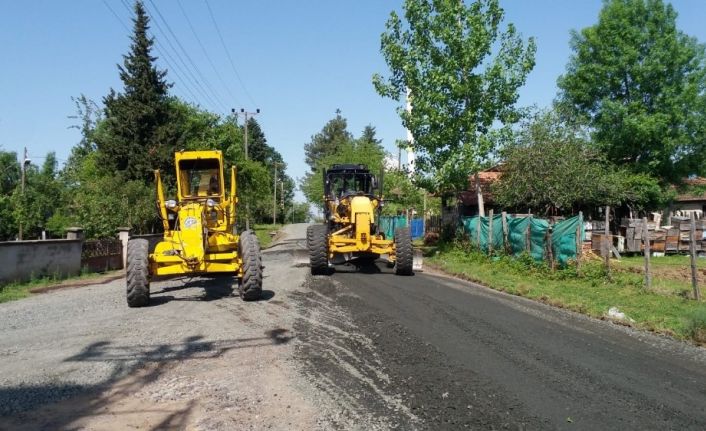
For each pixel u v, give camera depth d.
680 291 12.44
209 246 11.31
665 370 6.83
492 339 8.02
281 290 12.27
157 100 34.88
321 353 7.17
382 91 22.50
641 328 9.34
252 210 47.84
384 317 9.35
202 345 7.54
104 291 13.18
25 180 36.91
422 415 5.21
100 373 6.37
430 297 11.52
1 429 4.86
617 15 28.70
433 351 7.30
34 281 15.12
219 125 38.66
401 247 15.07
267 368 6.54
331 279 14.16
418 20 21.66
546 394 5.82
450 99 21.58
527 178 22.98
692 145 29.08
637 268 17.67
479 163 21.02
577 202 24.62
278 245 35.06
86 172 35.28
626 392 5.95
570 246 14.80
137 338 7.94
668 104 28.09
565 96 30.50
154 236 22.34
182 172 12.02
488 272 16.31
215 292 12.09
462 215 27.56
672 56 28.06
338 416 5.17
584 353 7.46
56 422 5.01
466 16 21.17
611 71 28.38
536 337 8.27
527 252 16.34
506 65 21.27
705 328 8.76
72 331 8.48
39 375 6.31
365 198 15.85
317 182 59.75
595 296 12.03
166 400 5.54
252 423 5.00
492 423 5.05
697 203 38.50
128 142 34.19
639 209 28.53
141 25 35.41
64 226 28.61
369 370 6.50
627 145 28.62
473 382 6.13
